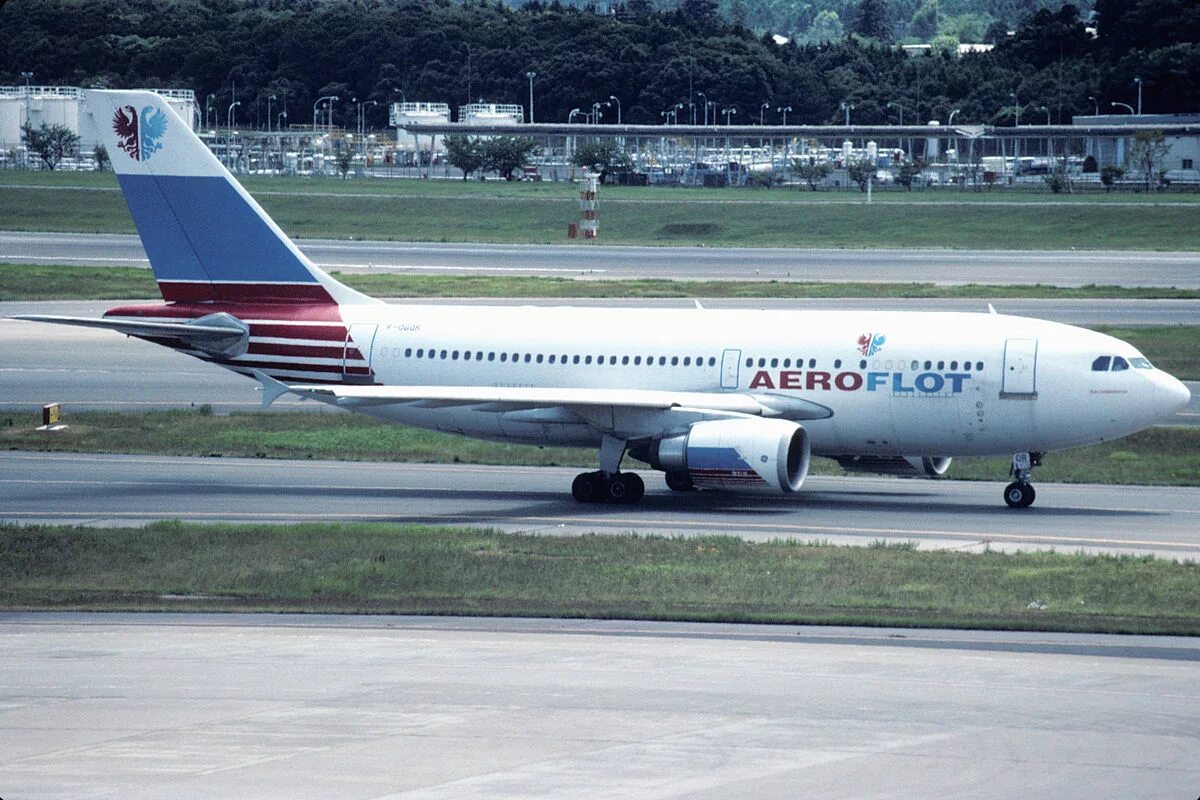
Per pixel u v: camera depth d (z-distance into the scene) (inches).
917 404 7150.6
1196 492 7568.9
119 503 7209.6
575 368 7657.5
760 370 7396.7
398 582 5433.1
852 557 5821.9
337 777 3147.1
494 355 7765.8
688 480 7598.4
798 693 3806.6
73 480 7839.6
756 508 7199.8
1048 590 5221.5
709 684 3897.6
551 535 6363.2
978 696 3777.1
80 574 5615.2
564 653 4286.4
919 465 7618.1
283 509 7096.5
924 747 3344.0
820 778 3132.4
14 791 3063.5
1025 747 3341.5
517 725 3513.8
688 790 3063.5
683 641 4466.0
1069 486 7805.1
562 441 7554.1
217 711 3636.8
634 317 7780.5
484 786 3093.0
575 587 5319.9
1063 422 7003.0
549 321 7824.8
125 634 4586.6
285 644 4424.2
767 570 5585.6
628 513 7066.9
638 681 3929.6
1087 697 3772.1
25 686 3882.9
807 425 7357.3
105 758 3275.1
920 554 5885.8
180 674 4015.8
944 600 5083.7
